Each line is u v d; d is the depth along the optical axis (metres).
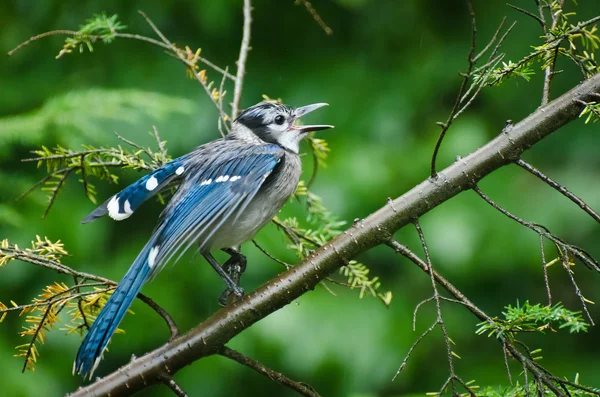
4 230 10.86
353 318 10.94
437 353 11.41
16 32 12.33
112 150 6.97
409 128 12.01
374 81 12.31
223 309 5.96
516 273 11.69
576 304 11.98
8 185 10.20
